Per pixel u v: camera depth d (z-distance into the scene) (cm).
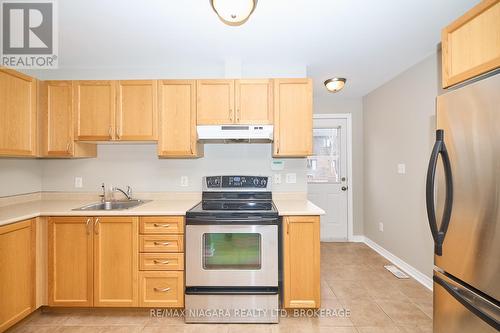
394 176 323
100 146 279
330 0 172
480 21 122
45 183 278
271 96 244
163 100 244
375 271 301
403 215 305
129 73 281
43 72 277
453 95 128
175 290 210
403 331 195
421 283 270
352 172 417
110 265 210
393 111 324
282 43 231
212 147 280
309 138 242
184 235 212
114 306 210
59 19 193
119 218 211
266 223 206
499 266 108
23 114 226
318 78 322
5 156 225
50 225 209
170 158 277
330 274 293
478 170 116
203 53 250
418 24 201
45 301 209
